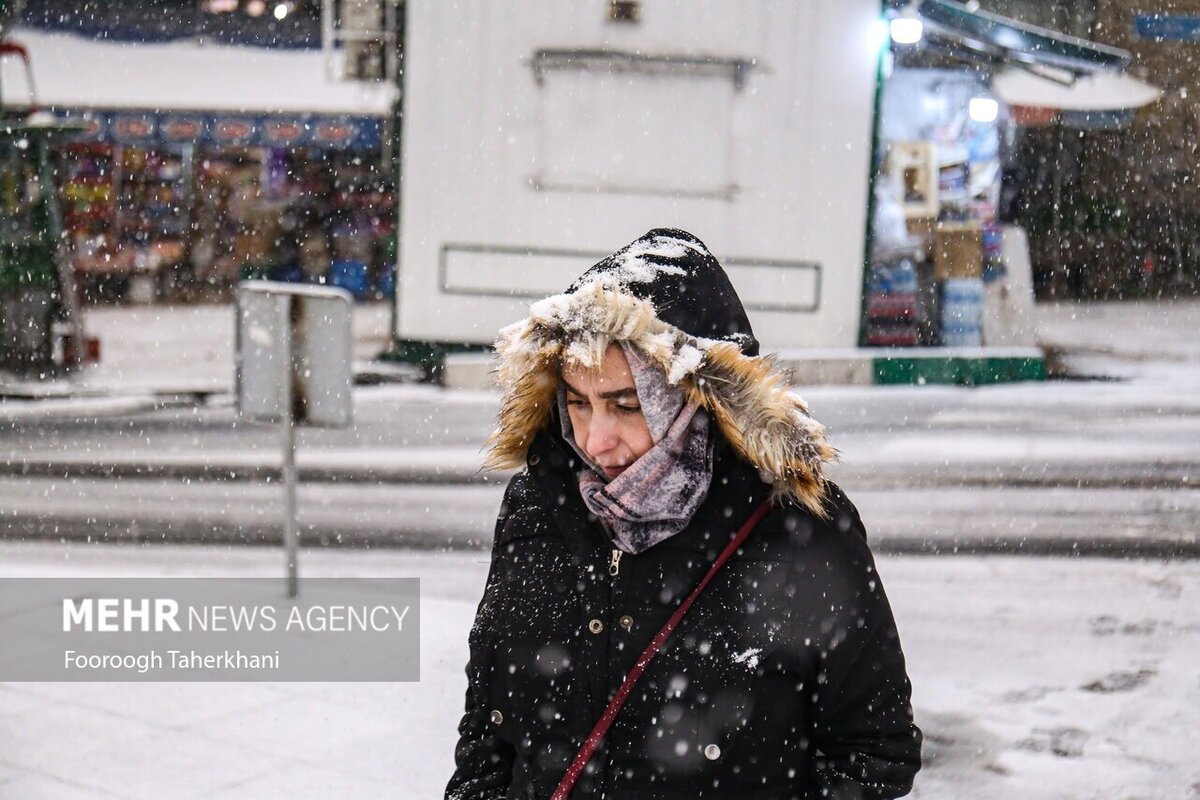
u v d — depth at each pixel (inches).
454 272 671.1
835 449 101.3
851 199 661.3
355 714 236.4
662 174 659.4
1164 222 1227.9
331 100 975.6
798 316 667.4
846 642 98.2
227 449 521.7
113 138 982.4
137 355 814.5
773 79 653.9
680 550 99.6
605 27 650.2
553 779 99.7
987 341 719.1
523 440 106.3
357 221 1103.0
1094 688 257.9
